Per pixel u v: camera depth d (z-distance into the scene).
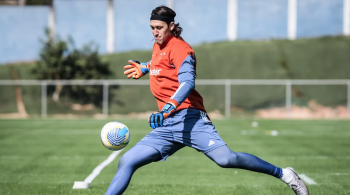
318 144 42.81
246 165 15.05
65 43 107.00
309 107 100.94
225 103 102.75
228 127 64.25
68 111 101.69
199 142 14.81
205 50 123.06
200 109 15.20
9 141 46.19
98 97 105.06
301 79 111.06
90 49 108.00
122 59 120.31
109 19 125.75
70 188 21.88
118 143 15.18
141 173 26.67
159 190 21.58
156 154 15.10
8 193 20.72
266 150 38.25
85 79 105.12
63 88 106.31
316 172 26.91
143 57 123.06
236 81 107.25
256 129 60.62
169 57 14.70
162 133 15.09
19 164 30.66
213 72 113.06
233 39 130.62
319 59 118.75
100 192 20.83
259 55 119.88
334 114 99.50
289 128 62.53
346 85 108.19
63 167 29.27
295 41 128.12
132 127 64.69
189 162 31.12
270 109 100.75
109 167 29.14
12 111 102.81
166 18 14.64
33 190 21.41
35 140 47.19
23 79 114.44
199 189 21.80
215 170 27.78
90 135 52.88
